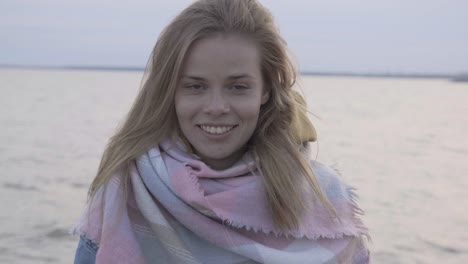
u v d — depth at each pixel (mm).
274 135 1960
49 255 6699
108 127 23344
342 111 39281
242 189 1877
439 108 46188
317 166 2070
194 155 1905
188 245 1839
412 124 29875
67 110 33094
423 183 12359
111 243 1806
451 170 14336
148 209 1823
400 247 7488
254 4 1898
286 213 1867
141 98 1933
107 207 1840
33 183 10906
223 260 1839
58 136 19859
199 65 1787
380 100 59250
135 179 1856
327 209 1936
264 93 1965
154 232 1854
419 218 9078
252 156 1942
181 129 1897
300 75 2061
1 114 29016
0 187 10477
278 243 1896
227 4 1827
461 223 8773
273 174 1884
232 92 1823
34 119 26734
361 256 2041
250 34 1837
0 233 7457
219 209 1840
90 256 1877
